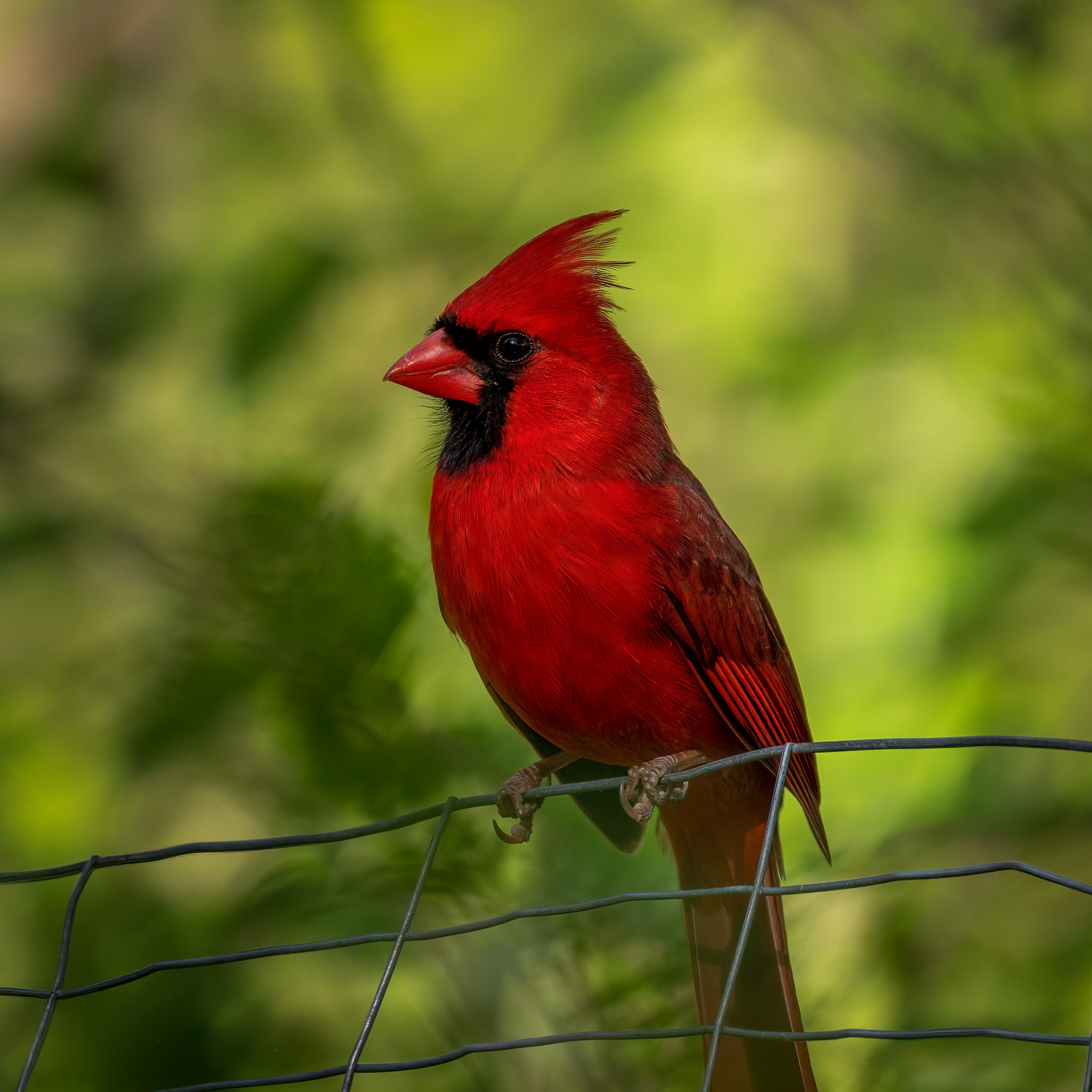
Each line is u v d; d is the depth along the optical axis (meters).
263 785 7.38
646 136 11.13
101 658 8.92
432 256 10.45
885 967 8.27
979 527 9.12
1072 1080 8.03
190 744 7.29
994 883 8.91
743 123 12.07
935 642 9.30
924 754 9.09
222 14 11.30
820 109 11.47
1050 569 9.21
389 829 5.34
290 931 8.00
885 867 8.75
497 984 7.34
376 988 7.96
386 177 10.53
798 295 12.14
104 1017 7.89
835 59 10.91
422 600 7.50
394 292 10.33
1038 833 8.88
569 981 7.38
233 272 9.43
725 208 11.95
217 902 8.07
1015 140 10.52
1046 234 10.50
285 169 10.77
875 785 9.07
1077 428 9.03
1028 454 9.20
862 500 11.06
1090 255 10.26
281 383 9.34
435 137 10.86
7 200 10.55
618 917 7.41
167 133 10.97
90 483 9.59
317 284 9.20
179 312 9.68
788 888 4.93
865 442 11.30
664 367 12.12
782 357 11.57
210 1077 7.72
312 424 9.75
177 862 9.36
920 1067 7.88
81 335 10.00
